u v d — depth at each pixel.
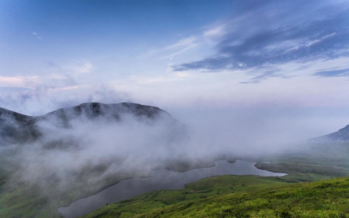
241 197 88.19
